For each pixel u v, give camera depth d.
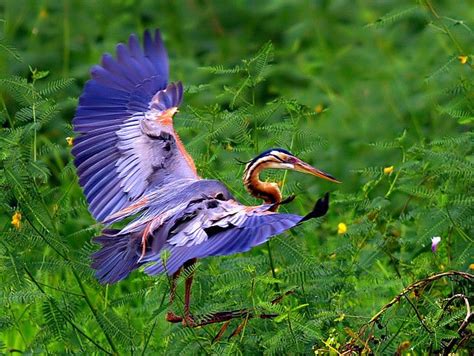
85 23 20.27
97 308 13.62
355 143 16.94
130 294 13.21
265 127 13.98
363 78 18.88
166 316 12.62
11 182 12.95
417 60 18.55
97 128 13.04
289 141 13.89
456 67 15.77
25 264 12.92
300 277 12.87
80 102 13.14
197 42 20.88
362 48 19.41
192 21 21.06
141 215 12.31
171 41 20.81
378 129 17.59
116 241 12.17
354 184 16.73
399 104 18.03
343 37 20.30
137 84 13.38
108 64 13.39
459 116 15.09
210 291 12.84
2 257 12.82
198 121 13.91
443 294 13.61
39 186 13.86
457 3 18.64
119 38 20.30
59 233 13.80
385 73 18.55
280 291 12.91
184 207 12.09
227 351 12.02
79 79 19.61
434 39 18.47
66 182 16.31
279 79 19.47
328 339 12.06
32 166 13.07
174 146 12.91
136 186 12.69
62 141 17.05
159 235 11.96
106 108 13.18
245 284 12.52
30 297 12.59
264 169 13.49
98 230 14.30
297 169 13.03
